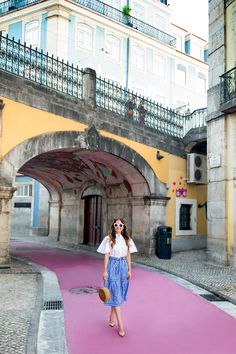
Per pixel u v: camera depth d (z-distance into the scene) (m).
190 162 14.70
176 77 28.20
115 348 4.34
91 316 5.57
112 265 4.97
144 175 13.16
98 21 23.03
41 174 17.98
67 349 4.23
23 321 5.04
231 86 11.00
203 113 14.44
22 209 23.89
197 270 10.11
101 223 16.45
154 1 27.38
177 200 14.45
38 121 10.10
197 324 5.36
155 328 5.14
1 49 9.85
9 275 8.50
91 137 11.36
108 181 15.10
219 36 12.01
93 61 22.70
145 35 25.58
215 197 11.56
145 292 7.40
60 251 14.62
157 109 14.09
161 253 12.57
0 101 9.27
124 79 24.41
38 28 21.78
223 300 6.85
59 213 19.19
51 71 10.73
